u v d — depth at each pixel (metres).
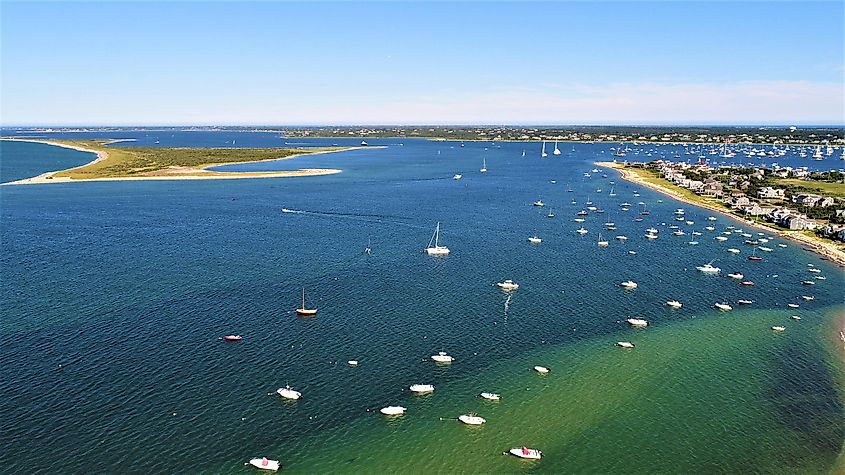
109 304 138.62
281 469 81.75
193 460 82.75
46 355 111.00
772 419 96.12
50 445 84.56
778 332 130.62
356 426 92.00
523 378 107.94
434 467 83.12
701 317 139.38
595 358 116.56
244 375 105.81
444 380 106.44
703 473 82.81
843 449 88.38
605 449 87.88
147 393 98.75
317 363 111.31
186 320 129.88
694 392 104.25
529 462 84.62
